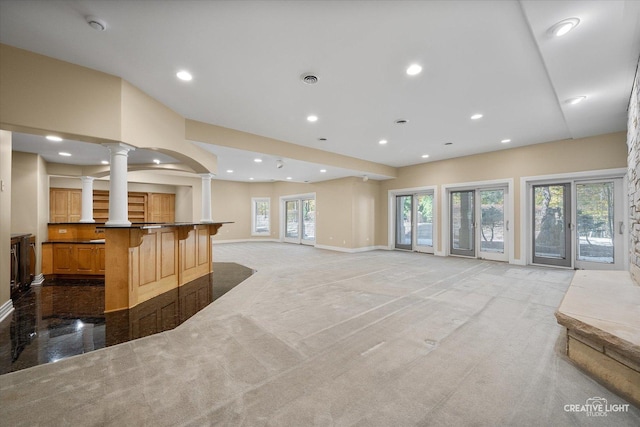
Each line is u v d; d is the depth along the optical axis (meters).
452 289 4.04
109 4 2.01
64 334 2.60
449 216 7.45
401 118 4.36
